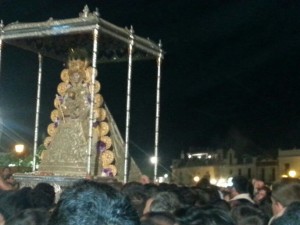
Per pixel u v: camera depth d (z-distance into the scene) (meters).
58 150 26.31
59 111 27.14
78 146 25.83
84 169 25.34
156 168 27.89
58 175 24.08
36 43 27.38
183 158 82.19
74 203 3.69
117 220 3.64
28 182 24.28
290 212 6.40
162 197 9.98
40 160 27.92
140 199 11.51
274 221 6.80
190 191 13.68
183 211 8.42
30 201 11.19
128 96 25.81
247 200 13.65
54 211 3.81
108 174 25.83
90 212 3.64
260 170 75.50
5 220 8.55
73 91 26.83
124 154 26.66
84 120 26.28
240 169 77.38
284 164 73.19
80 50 27.17
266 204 15.00
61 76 27.72
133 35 25.42
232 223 7.47
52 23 23.94
